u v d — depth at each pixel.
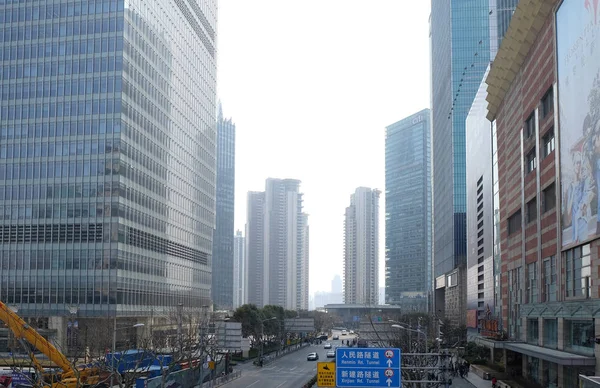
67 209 108.38
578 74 52.06
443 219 193.00
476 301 134.75
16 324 51.25
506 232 85.12
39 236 108.75
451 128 175.00
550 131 62.78
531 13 64.81
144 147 118.12
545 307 61.22
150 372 63.03
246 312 119.94
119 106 108.88
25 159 111.25
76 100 110.69
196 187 149.38
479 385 73.12
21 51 113.94
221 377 76.31
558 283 58.09
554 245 60.16
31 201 110.00
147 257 118.00
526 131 72.81
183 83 141.25
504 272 87.44
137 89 115.62
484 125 125.62
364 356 36.38
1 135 112.69
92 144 109.12
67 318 103.56
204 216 155.25
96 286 105.19
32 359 44.31
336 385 36.38
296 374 88.31
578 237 52.12
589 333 49.78
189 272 142.62
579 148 51.84
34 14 114.38
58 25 113.19
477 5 178.25
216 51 168.88
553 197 62.09
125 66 110.62
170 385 62.47
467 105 174.50
